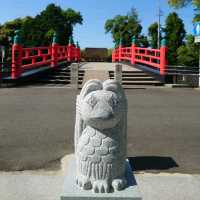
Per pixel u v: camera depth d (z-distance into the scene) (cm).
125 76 2172
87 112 425
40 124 998
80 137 446
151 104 1384
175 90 1847
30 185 562
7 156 707
